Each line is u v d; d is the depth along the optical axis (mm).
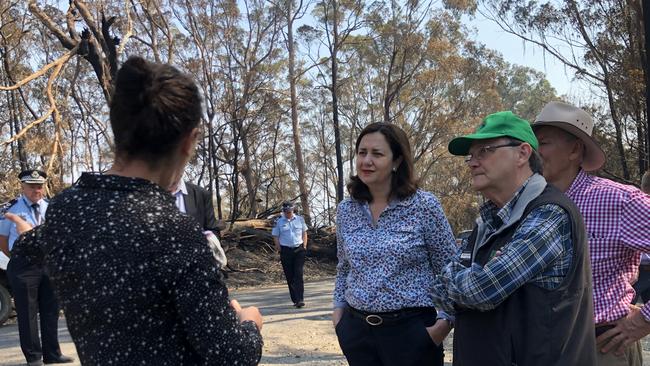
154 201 1531
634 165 21234
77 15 16219
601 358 2457
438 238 2965
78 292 1462
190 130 1563
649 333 2354
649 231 2387
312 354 6246
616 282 2480
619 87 19469
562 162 2701
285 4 30547
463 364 2193
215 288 1504
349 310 3072
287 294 13484
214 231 4883
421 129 31922
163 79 1514
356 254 2992
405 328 2885
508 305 2055
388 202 3023
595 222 2508
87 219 1497
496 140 2281
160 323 1453
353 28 31297
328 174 46250
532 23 20688
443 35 30703
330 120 41000
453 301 2184
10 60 23203
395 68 32312
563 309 2004
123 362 1419
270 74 28953
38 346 5934
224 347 1479
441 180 38469
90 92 26672
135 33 23250
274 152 31781
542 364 1958
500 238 2193
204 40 26188
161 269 1435
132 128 1510
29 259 1689
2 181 17641
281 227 10617
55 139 15453
